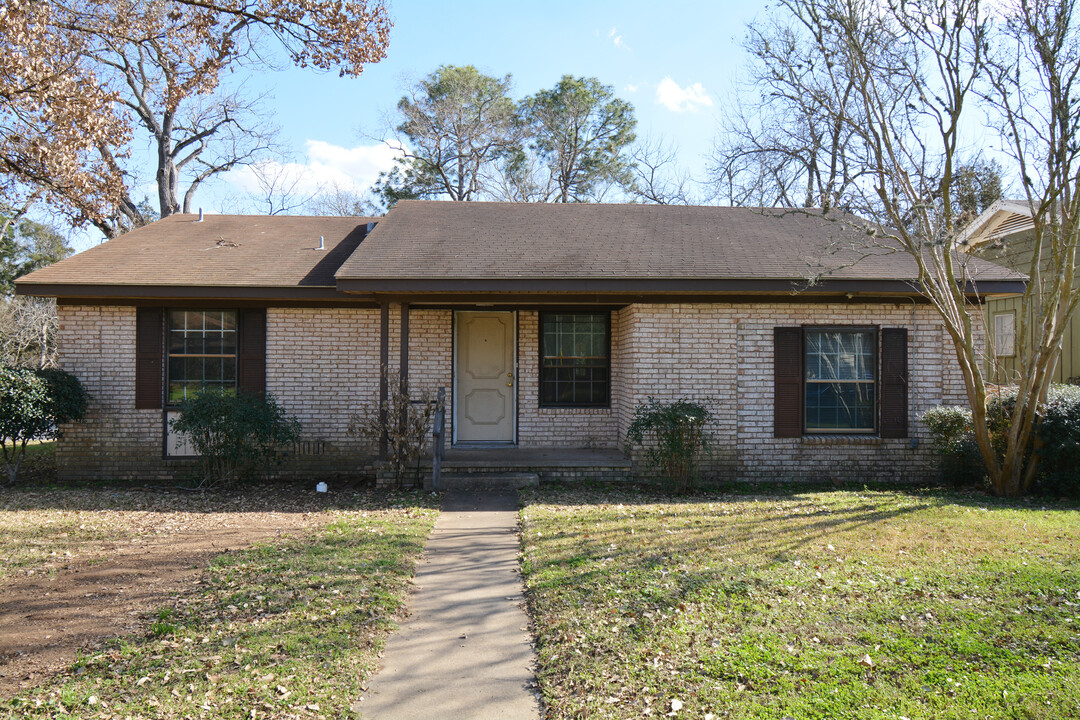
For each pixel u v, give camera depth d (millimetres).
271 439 10492
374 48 10352
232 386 11383
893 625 4648
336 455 11367
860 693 3760
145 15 11875
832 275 10008
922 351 10703
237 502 9367
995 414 9844
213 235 13398
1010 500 8938
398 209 13703
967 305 10734
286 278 11039
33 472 11859
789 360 10609
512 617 5152
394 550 6711
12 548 6852
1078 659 4074
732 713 3617
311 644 4531
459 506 9000
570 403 11805
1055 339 8719
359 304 11469
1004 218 14648
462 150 32281
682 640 4492
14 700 3789
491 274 9953
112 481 11023
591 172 32719
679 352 10531
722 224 12867
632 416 10500
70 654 4410
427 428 10359
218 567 6148
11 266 28391
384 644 4652
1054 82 8453
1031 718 3484
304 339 11383
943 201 9844
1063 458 9023
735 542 6801
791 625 4691
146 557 6516
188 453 11258
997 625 4590
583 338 11852
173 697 3861
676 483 9805
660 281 9969
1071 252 8641
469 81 31719
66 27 10320
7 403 9719
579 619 4906
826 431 10781
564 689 3979
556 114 32406
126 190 13352
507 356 11891
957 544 6562
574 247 11234
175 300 11250
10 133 9844
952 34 8930
